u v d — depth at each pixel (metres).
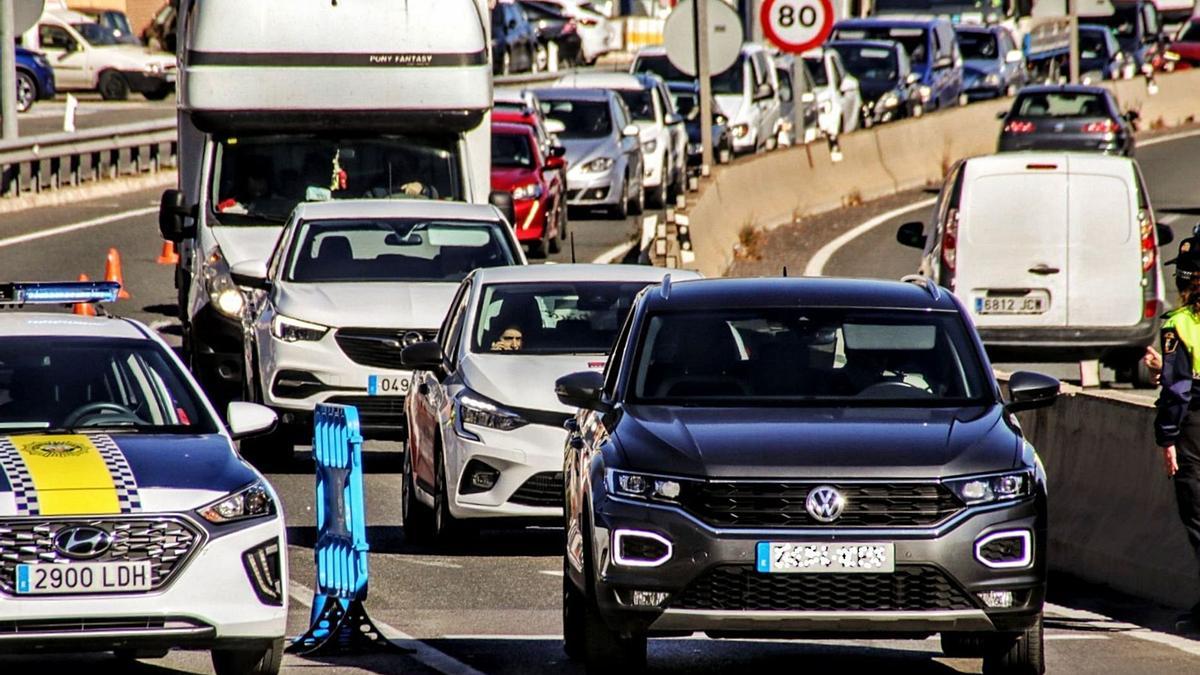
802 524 26.05
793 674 29.19
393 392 49.62
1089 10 173.00
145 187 114.75
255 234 58.62
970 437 27.08
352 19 60.59
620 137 100.25
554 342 42.25
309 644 30.64
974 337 29.97
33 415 30.02
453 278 52.62
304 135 60.69
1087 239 58.72
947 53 149.12
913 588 26.05
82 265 82.88
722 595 26.06
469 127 61.28
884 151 117.25
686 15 86.75
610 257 86.38
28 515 26.34
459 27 61.28
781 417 27.77
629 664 27.77
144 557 26.58
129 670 29.91
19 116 143.38
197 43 60.09
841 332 29.88
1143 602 35.47
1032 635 27.33
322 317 49.84
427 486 41.16
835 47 141.12
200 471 27.72
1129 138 119.62
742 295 30.59
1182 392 31.50
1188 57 189.00
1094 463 38.03
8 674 29.62
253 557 27.20
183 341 64.12
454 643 31.20
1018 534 26.23
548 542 42.19
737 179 94.25
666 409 28.39
